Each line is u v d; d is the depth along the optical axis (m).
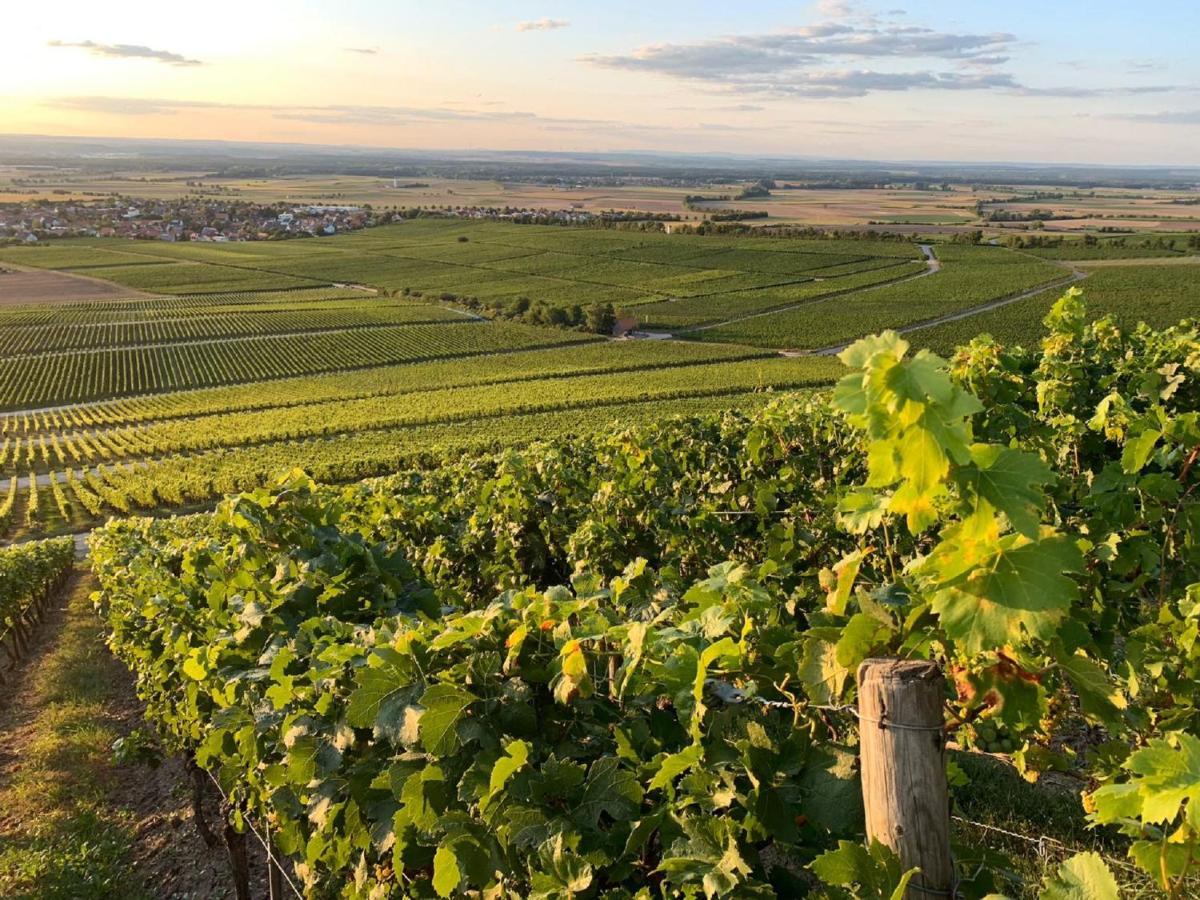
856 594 1.89
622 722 2.17
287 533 4.22
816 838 1.83
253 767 3.58
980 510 1.26
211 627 4.98
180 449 42.50
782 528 4.13
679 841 1.78
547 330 76.50
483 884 2.24
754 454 6.70
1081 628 1.68
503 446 35.53
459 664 2.39
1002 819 4.04
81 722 9.08
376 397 54.44
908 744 1.46
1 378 64.31
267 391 57.12
